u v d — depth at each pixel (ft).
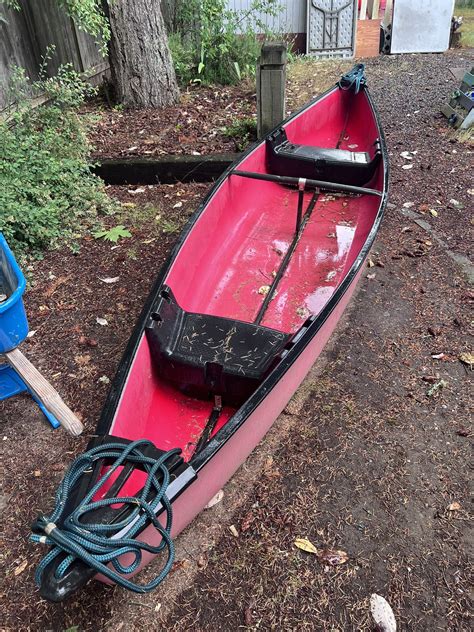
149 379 8.43
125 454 5.96
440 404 9.64
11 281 8.37
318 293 11.76
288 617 6.82
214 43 26.63
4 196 12.88
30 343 11.18
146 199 16.84
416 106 24.18
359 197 14.74
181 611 6.94
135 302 12.28
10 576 7.31
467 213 15.57
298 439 9.08
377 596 6.97
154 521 5.54
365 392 9.93
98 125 20.97
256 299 11.62
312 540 7.63
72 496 5.67
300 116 16.71
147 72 21.81
